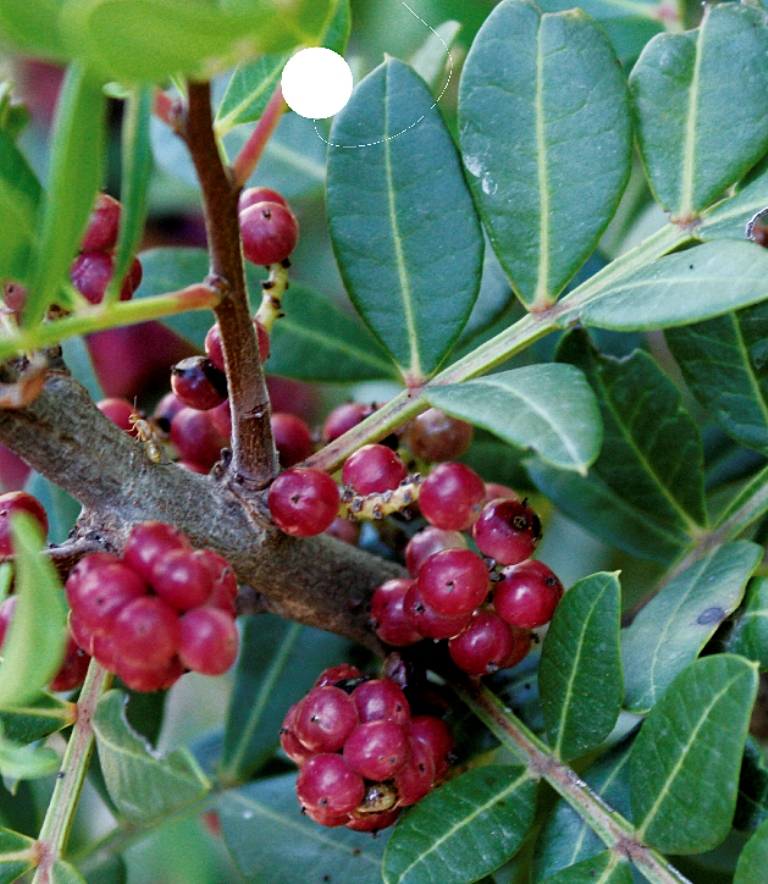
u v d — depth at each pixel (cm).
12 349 18
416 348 21
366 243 21
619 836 20
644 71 21
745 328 22
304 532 21
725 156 21
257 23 17
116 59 17
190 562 19
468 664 21
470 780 21
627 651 21
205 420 22
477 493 21
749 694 20
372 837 22
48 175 18
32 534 18
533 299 21
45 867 21
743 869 19
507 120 21
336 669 21
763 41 21
